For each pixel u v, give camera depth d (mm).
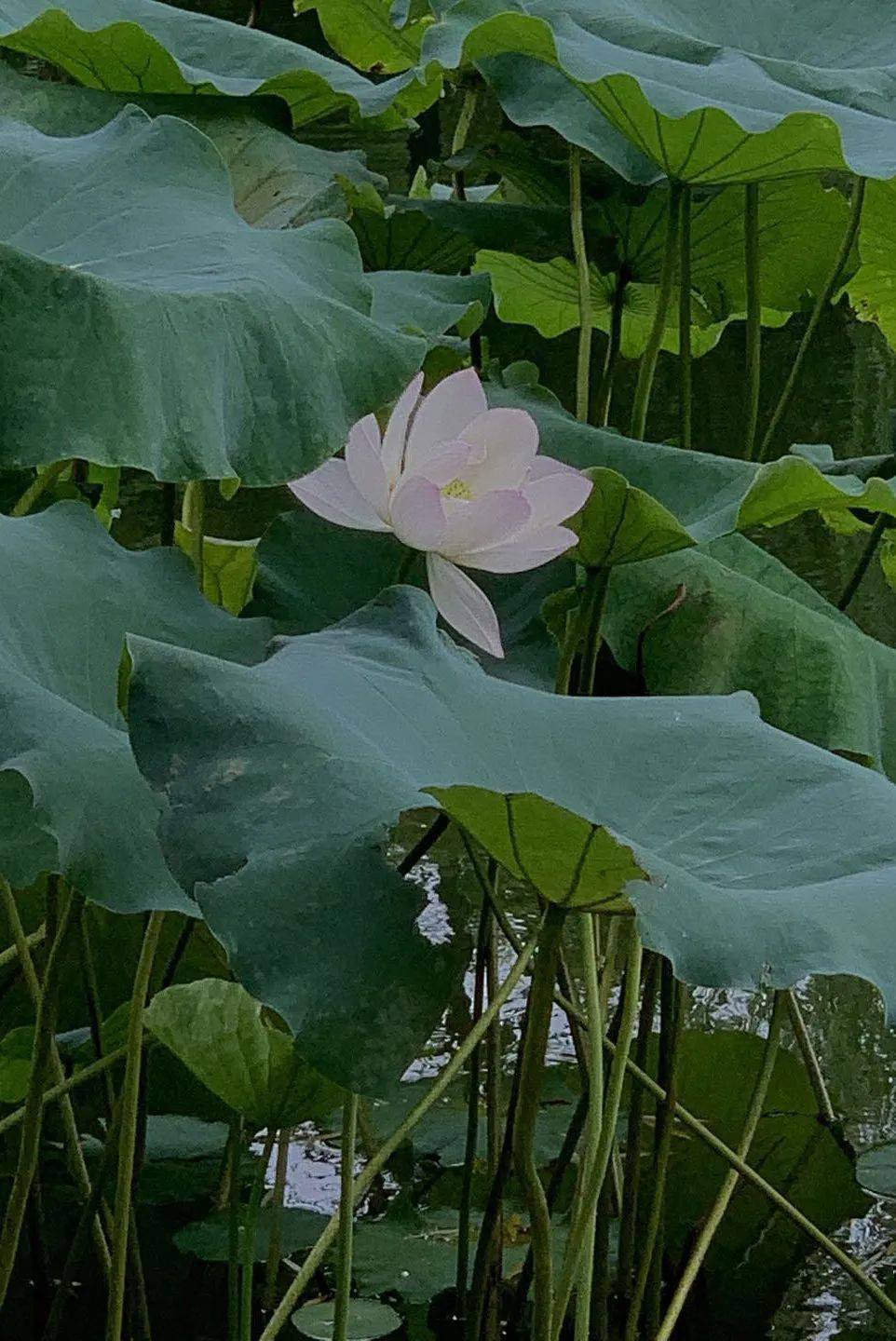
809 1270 4062
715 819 3375
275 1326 3604
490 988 3977
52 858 3514
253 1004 3471
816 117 3721
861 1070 4438
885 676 3922
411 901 3197
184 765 3232
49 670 3434
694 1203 4168
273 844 3199
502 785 3332
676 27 4055
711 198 4145
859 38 4090
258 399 3504
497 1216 3811
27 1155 3541
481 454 3611
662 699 3482
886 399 7637
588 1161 3588
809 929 3248
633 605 3859
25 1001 4297
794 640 3857
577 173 3986
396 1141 3586
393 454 3584
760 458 4121
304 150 4039
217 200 3664
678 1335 3963
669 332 4801
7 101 3959
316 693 3307
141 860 3350
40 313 3449
